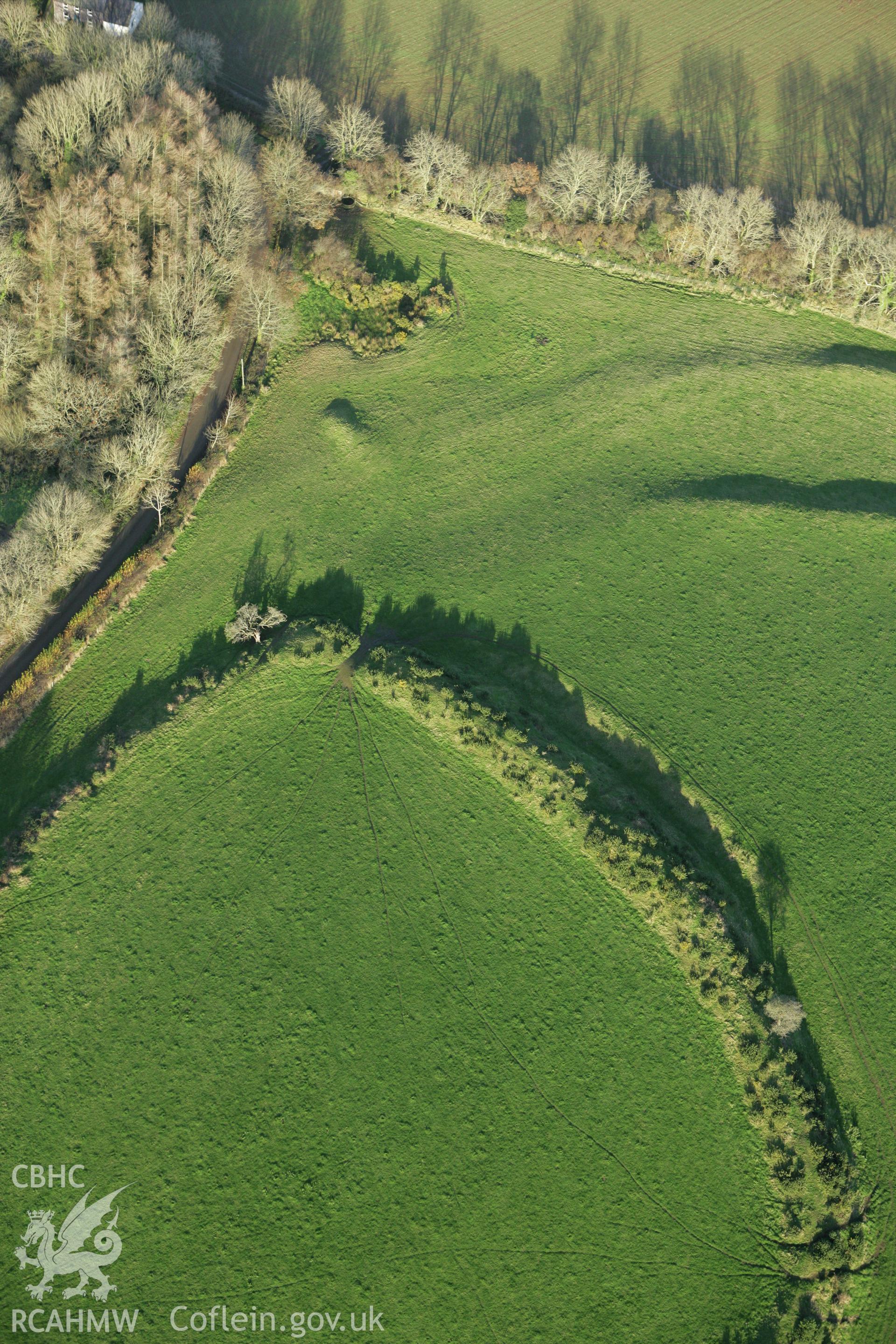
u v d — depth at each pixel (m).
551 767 75.06
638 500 91.38
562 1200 62.28
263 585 85.38
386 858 73.44
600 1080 65.81
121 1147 62.94
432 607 84.62
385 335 102.50
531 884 72.44
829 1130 63.78
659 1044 67.00
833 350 106.44
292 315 102.00
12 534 81.88
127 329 90.62
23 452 88.06
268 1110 64.38
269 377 97.88
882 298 107.31
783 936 71.25
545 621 83.88
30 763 76.38
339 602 84.88
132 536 87.31
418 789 76.06
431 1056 66.44
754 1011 66.81
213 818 74.50
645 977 69.06
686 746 78.19
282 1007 67.75
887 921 72.06
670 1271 60.59
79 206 93.50
